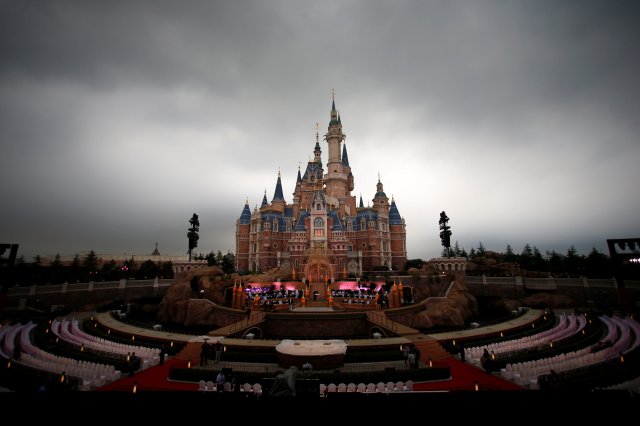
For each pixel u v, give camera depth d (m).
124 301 67.44
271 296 60.09
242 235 116.56
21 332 39.22
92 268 88.19
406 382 24.95
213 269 70.31
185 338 38.28
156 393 6.23
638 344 29.52
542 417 5.86
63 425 5.68
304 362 30.30
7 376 24.77
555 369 26.59
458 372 28.97
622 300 27.42
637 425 5.73
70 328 43.09
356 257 95.44
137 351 33.81
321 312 51.19
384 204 122.56
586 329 38.78
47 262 122.06
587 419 5.77
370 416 5.94
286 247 108.06
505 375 27.17
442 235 81.94
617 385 21.52
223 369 24.89
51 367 27.64
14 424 5.66
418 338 37.81
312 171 122.94
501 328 42.53
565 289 60.69
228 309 54.00
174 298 61.16
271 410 6.00
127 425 5.77
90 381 25.06
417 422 5.88
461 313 57.22
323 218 88.06
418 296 66.38
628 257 27.69
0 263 31.77
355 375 25.86
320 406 6.05
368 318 48.28
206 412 5.96
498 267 87.50
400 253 108.50
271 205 126.25
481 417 5.86
